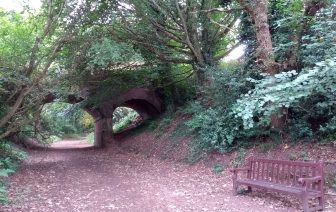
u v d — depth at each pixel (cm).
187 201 717
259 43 1000
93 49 1062
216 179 961
